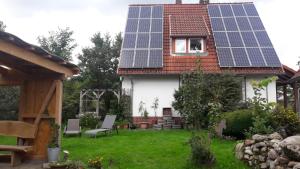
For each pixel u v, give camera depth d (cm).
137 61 2159
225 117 1338
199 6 2809
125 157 1062
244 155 984
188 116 1011
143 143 1311
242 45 2272
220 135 1385
